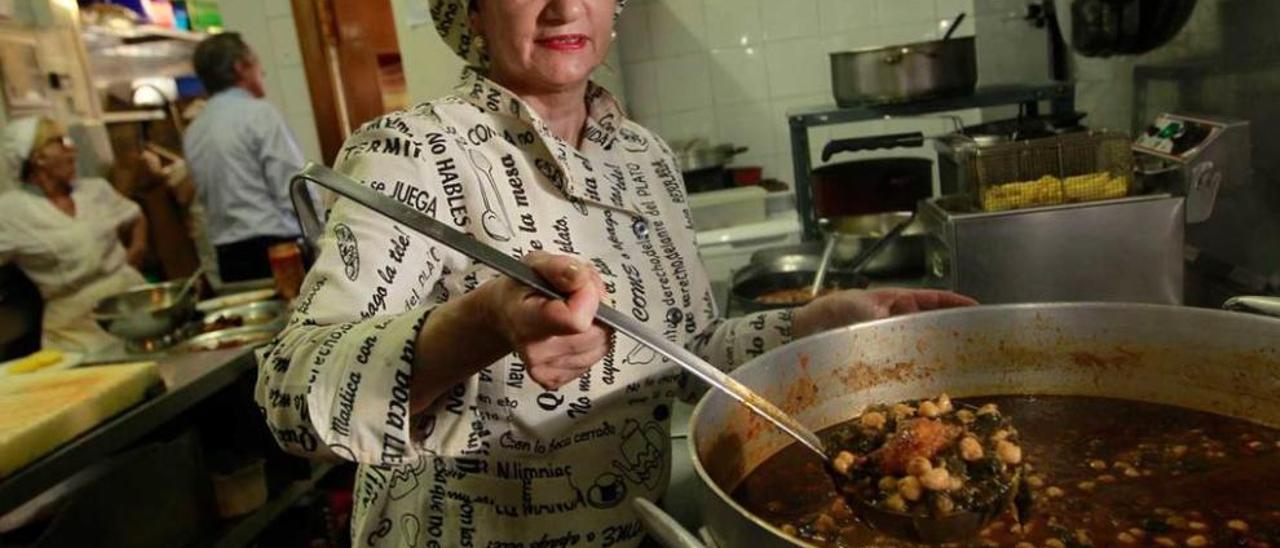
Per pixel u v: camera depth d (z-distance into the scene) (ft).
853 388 2.95
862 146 6.70
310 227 2.34
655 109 10.98
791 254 5.85
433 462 2.71
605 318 2.01
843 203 8.07
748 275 5.55
